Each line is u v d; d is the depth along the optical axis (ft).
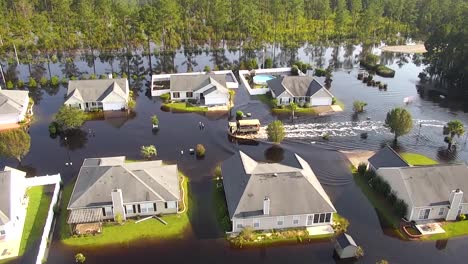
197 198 205.05
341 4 544.62
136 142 261.24
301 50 490.08
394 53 479.00
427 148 258.16
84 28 449.06
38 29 439.22
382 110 313.73
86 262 166.61
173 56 457.68
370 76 372.99
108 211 186.80
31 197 205.26
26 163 237.04
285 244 177.17
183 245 176.04
